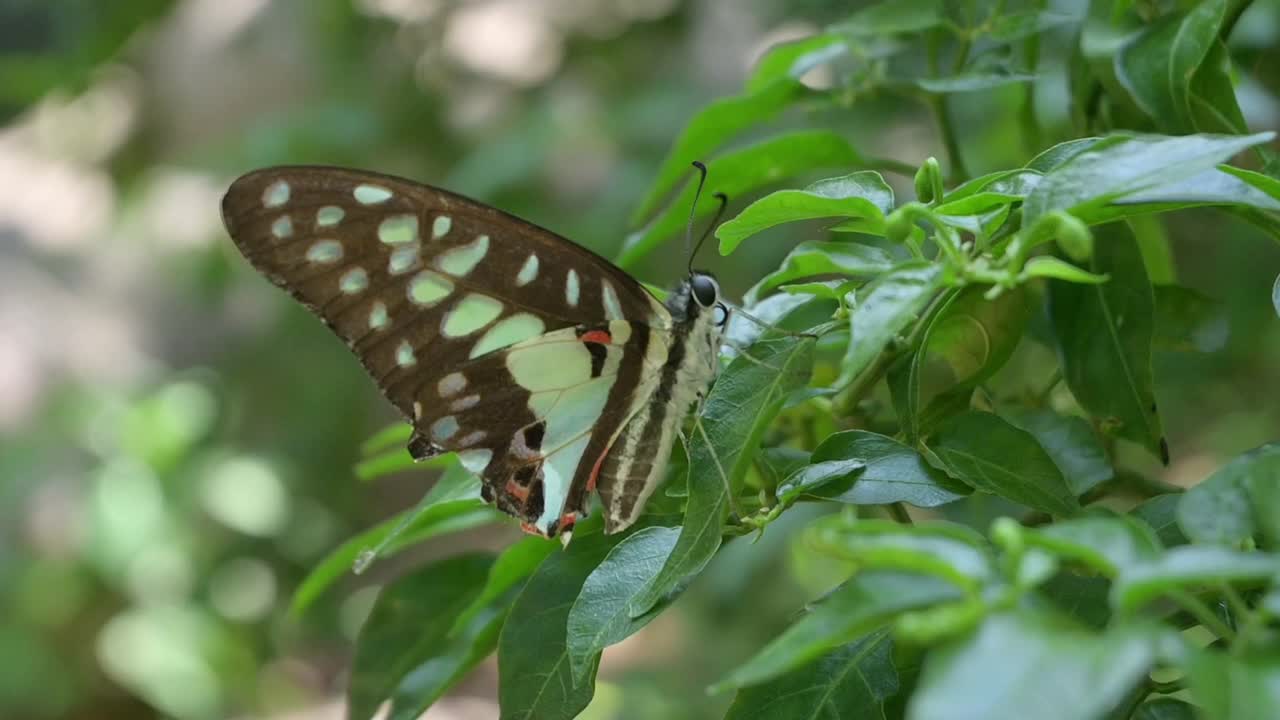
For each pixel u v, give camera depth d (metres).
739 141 0.67
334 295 0.46
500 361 0.47
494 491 0.47
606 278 0.47
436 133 0.82
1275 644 0.41
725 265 0.71
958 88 0.48
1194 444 0.78
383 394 0.47
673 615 0.92
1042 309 0.49
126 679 1.08
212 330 1.18
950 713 0.39
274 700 1.12
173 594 1.11
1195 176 0.44
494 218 0.47
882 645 0.45
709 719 0.77
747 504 0.46
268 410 1.10
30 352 1.20
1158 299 0.48
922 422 0.46
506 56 0.84
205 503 1.10
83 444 1.15
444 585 0.49
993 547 0.43
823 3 0.65
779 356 0.45
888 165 0.50
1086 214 0.44
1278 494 0.42
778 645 0.41
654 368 0.47
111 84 1.12
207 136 1.11
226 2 1.12
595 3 0.83
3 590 1.09
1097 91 0.49
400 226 0.46
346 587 1.16
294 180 0.46
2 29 0.86
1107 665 0.39
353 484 1.08
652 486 0.47
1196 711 0.44
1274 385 0.70
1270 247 0.60
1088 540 0.41
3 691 1.04
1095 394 0.47
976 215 0.44
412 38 0.81
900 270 0.43
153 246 1.14
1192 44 0.47
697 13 0.82
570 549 0.46
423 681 0.48
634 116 0.76
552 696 0.45
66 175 1.27
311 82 1.04
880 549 0.41
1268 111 0.52
